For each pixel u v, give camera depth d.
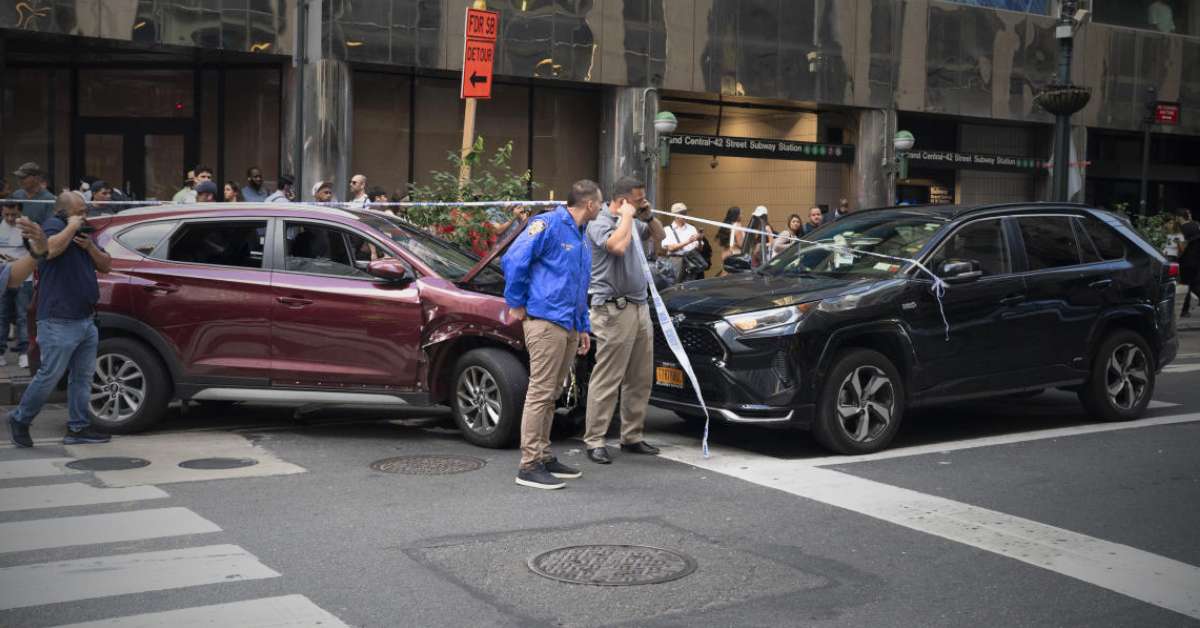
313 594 5.04
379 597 5.01
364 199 13.66
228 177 18.56
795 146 22.52
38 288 8.23
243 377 8.81
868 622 4.78
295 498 6.81
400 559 5.57
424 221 11.57
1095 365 9.62
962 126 25.02
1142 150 28.19
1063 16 16.89
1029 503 6.85
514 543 5.87
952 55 23.59
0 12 15.69
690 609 4.90
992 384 8.93
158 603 4.89
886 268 8.68
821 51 21.89
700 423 9.69
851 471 7.69
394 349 8.61
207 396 8.90
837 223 9.76
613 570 5.43
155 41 16.53
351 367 8.69
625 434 8.29
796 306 8.03
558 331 7.20
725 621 4.76
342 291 8.67
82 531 6.01
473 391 8.52
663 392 8.56
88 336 8.36
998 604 5.04
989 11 24.02
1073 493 7.12
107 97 18.64
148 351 8.90
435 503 6.72
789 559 5.65
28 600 4.91
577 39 19.30
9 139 18.55
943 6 23.41
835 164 23.17
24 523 6.16
